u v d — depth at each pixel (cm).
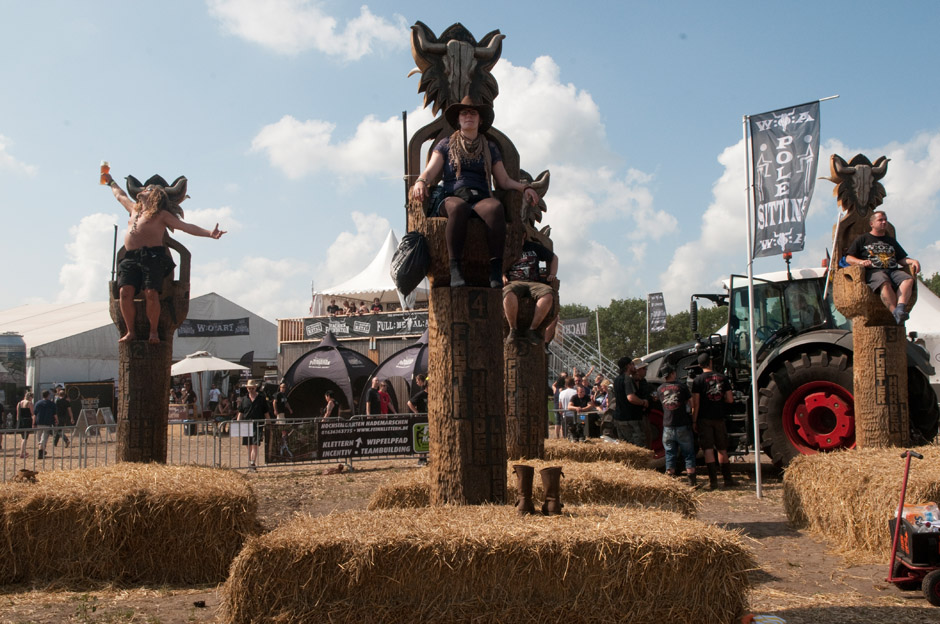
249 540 354
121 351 784
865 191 805
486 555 349
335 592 348
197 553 530
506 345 704
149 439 774
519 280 698
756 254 834
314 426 1197
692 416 943
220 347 3127
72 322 2920
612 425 1106
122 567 524
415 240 445
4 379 2348
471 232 440
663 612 351
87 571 520
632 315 9806
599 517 395
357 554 345
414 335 2312
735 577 358
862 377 784
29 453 1541
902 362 774
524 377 698
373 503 584
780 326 1112
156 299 771
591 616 351
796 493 678
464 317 445
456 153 455
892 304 748
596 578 353
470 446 441
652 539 354
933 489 536
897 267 767
